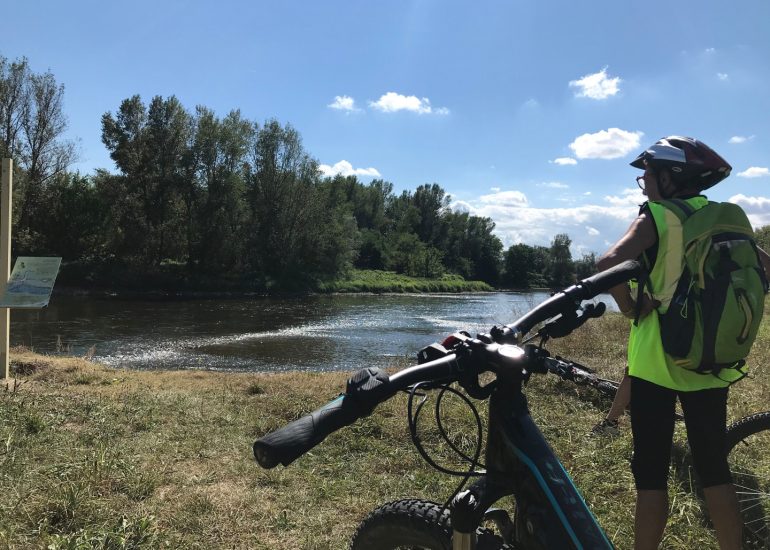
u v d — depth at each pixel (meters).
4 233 6.40
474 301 38.75
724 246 1.96
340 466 3.86
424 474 3.74
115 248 36.44
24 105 35.66
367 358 14.03
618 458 3.76
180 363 13.14
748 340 1.94
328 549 2.80
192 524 2.97
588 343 8.27
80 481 3.22
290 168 43.19
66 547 2.53
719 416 2.14
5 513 2.89
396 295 44.56
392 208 92.94
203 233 37.78
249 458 3.97
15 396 5.30
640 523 2.14
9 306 6.20
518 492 1.36
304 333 19.16
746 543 2.82
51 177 37.12
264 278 39.22
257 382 6.61
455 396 5.26
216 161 39.38
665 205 2.06
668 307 2.02
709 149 2.22
